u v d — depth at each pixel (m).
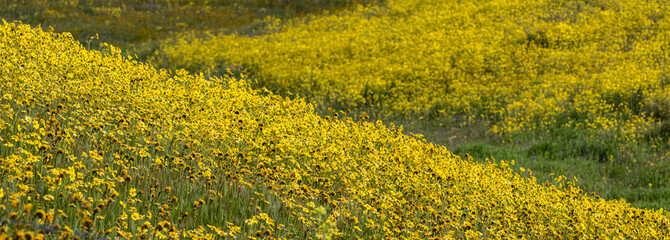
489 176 8.66
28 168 3.97
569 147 13.95
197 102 7.74
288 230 4.79
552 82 18.41
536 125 15.65
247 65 22.89
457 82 19.27
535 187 8.84
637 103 16.30
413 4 34.38
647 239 7.60
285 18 37.38
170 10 39.31
